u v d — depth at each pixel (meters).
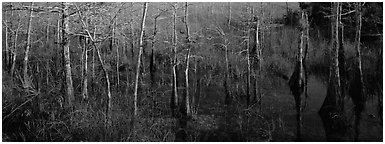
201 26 32.28
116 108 16.56
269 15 30.62
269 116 17.52
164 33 29.47
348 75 21.97
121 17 24.69
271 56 26.88
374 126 16.28
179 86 22.33
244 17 32.47
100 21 18.77
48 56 23.89
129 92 20.36
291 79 22.17
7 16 23.19
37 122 14.79
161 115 17.17
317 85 23.59
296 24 32.50
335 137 15.23
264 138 14.98
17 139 13.98
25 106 15.33
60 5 16.48
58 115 15.02
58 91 16.41
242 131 15.71
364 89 19.44
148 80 23.64
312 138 15.07
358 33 19.73
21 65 23.19
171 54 23.80
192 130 15.78
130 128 14.13
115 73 24.06
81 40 20.78
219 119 17.11
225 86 21.20
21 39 24.95
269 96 20.64
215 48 27.34
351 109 18.55
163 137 14.55
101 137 13.81
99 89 19.67
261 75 23.72
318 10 30.28
